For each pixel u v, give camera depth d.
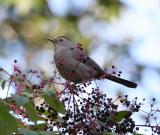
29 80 7.77
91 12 22.55
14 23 21.56
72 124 7.72
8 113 7.10
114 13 22.56
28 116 7.53
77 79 10.49
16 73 7.56
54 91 7.56
